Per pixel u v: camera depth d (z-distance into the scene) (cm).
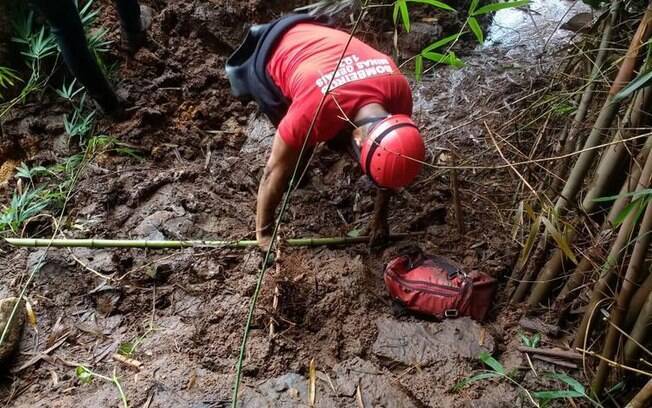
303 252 279
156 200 305
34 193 298
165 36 375
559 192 236
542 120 304
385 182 224
